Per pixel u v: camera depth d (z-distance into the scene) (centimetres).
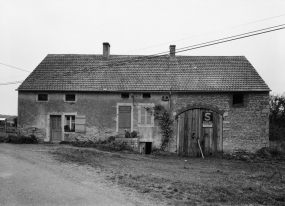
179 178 919
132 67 1889
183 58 1961
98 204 605
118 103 1725
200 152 1661
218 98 1669
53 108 1753
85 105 1741
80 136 1733
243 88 1644
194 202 643
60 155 1230
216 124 1670
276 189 787
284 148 1716
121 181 816
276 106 2853
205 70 1825
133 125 1706
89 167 1018
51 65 1934
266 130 1638
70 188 722
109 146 1573
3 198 630
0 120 4250
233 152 1647
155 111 1695
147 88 1702
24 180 788
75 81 1781
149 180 850
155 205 613
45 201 616
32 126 1759
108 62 1948
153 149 1680
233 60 1903
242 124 1652
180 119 1691
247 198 687
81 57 2016
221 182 864
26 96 1770
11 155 1191
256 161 1470
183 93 1691
